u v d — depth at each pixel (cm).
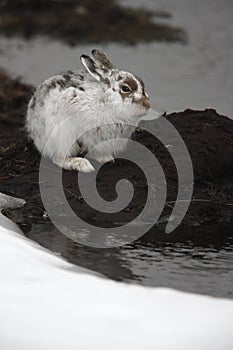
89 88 1381
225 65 2777
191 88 2472
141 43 3075
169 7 3644
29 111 1464
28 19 3250
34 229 1274
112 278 1104
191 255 1204
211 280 1112
